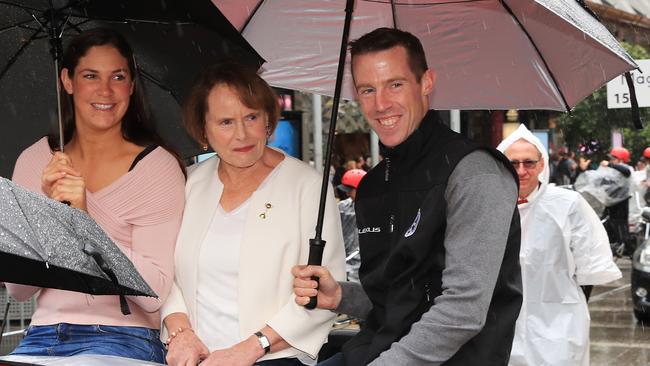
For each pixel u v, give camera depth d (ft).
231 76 13.55
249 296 13.48
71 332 13.82
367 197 13.25
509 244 12.39
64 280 10.82
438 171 12.28
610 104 35.63
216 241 13.74
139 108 14.94
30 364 11.19
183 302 13.98
